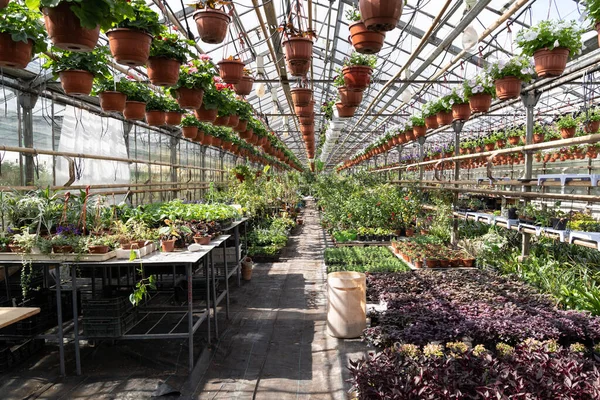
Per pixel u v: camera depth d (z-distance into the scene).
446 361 2.88
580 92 9.25
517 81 5.28
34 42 3.18
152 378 3.80
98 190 7.47
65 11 2.54
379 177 15.45
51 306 4.63
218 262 7.38
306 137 10.29
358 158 21.66
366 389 2.62
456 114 6.72
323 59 9.84
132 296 3.75
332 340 4.63
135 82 5.61
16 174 5.59
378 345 3.93
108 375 3.87
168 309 4.83
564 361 2.98
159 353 4.34
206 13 3.38
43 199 4.29
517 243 7.55
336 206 12.94
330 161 40.31
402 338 3.60
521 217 6.02
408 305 4.54
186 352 4.36
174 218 5.68
